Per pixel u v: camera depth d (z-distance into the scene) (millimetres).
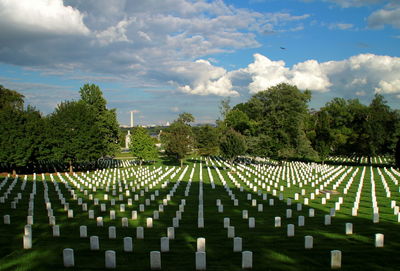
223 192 33875
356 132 69875
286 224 20406
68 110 54906
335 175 45188
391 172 50281
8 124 47469
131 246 14695
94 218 22391
